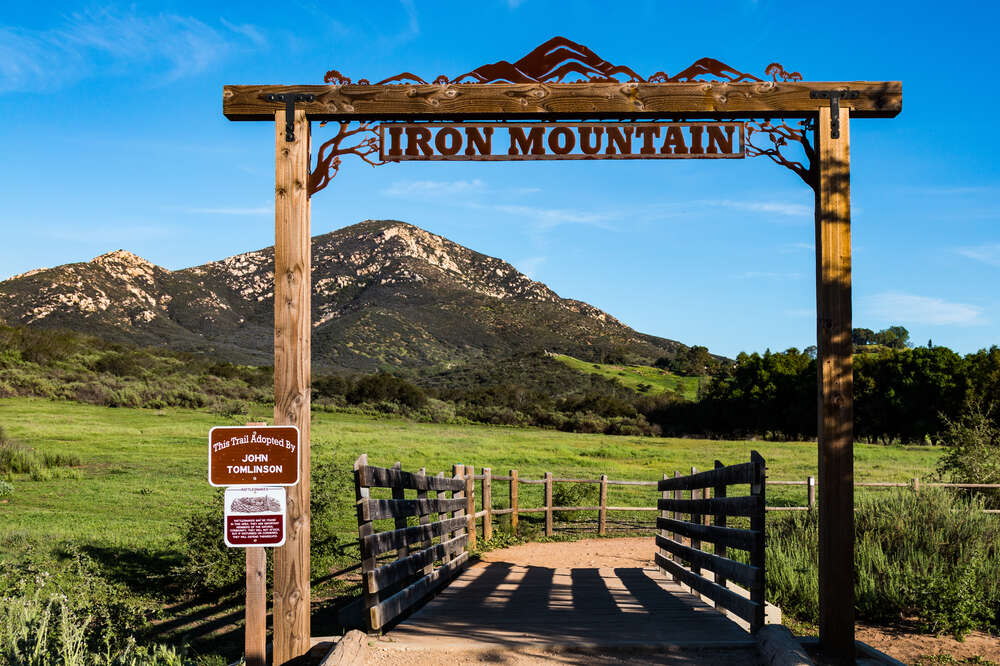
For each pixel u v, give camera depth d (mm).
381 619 5555
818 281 5543
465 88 5688
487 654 5129
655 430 62875
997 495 13555
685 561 9078
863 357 59344
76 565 9555
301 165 5559
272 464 4793
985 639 7211
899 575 8188
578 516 17844
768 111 5656
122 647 6797
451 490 10062
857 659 5230
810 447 42594
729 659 5070
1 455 21891
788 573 9008
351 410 59875
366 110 5641
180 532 13133
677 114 5727
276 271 5477
